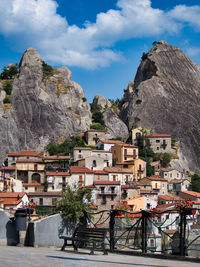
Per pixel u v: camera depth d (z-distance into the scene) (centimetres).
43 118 15775
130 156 12938
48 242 2317
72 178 9544
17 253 1555
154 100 18950
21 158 11675
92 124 17312
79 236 2161
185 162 15762
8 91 16062
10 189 8931
